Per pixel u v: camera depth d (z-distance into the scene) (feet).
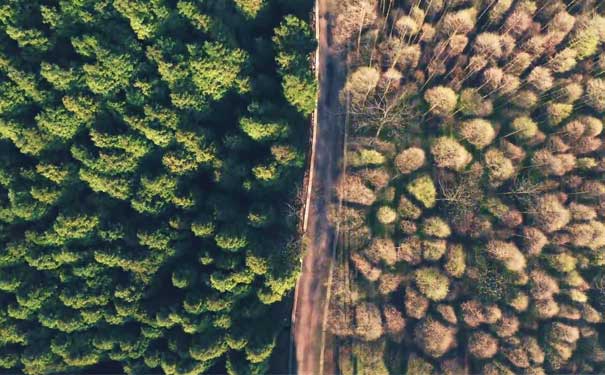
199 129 205.98
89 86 201.57
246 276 205.36
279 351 232.53
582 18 220.64
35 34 197.26
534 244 222.69
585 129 220.84
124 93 206.80
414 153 226.99
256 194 215.72
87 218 206.80
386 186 231.71
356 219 231.30
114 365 225.56
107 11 199.11
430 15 229.25
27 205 203.82
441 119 229.66
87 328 215.51
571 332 218.59
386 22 230.89
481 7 227.40
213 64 198.39
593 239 220.02
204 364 210.38
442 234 225.97
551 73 223.71
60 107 202.08
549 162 222.89
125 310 208.54
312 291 234.79
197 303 202.90
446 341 225.15
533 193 224.33
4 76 199.31
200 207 213.46
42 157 205.57
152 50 198.18
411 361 227.61
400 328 229.66
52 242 207.72
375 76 226.17
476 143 225.76
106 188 208.03
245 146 211.61
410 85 230.89
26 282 209.15
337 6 230.27
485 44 222.89
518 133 225.56
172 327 214.28
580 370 219.61
